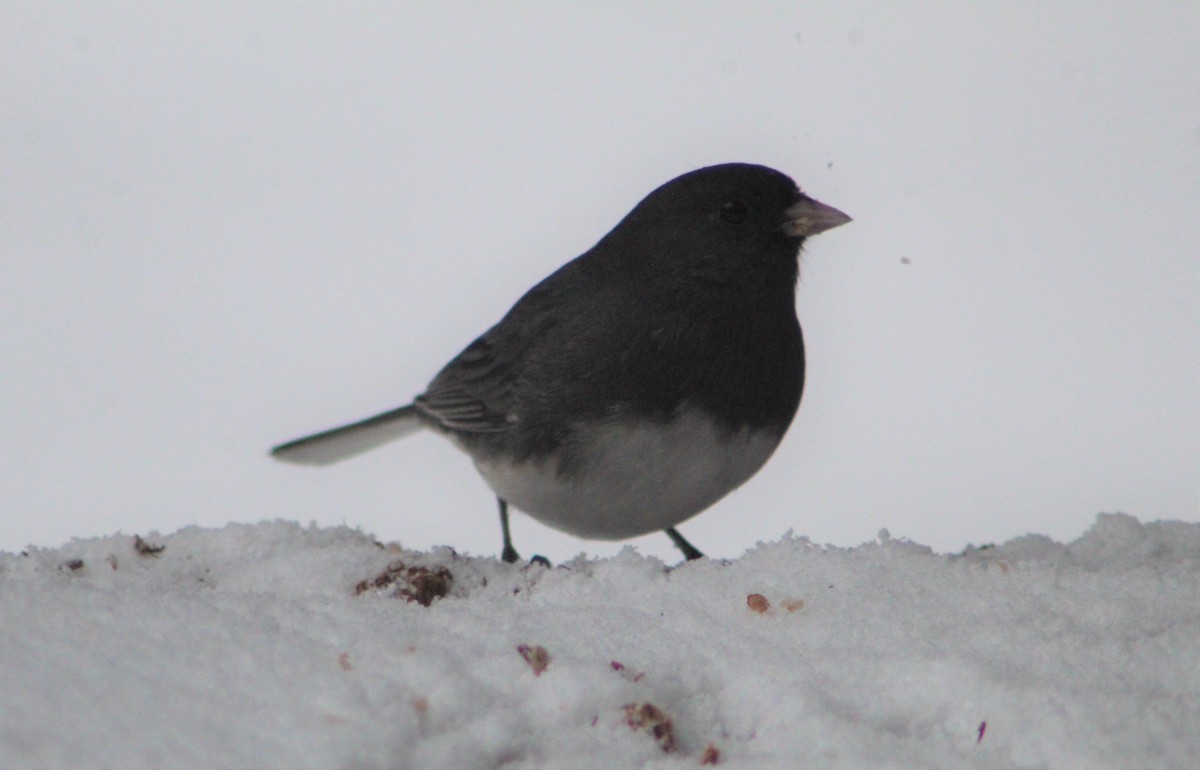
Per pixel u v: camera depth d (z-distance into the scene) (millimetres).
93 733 3078
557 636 3336
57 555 3395
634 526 3443
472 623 3340
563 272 3455
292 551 3402
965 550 3422
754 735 3316
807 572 3367
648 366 3424
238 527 3412
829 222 3432
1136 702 3314
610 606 3359
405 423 3502
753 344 3430
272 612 3328
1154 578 3363
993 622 3344
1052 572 3367
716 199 3428
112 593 3326
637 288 3430
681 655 3330
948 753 3307
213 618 3318
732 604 3357
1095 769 3303
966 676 3318
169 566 3396
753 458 3434
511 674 3316
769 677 3322
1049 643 3334
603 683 3314
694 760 3307
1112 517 3418
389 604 3348
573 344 3428
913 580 3363
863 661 3326
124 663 3301
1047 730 3309
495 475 3451
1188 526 3416
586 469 3430
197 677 3299
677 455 3428
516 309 3459
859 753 3307
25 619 3309
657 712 3312
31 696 3182
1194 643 3334
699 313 3426
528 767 3303
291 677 3303
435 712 3305
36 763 2910
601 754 3307
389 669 3309
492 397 3445
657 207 3434
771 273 3432
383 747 3266
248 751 3125
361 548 3400
